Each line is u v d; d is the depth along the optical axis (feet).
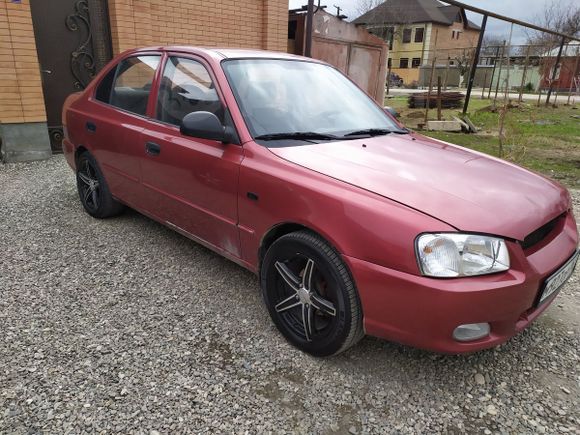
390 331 7.57
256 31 30.83
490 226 7.22
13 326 9.41
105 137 13.67
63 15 23.80
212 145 10.27
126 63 13.84
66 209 16.33
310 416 7.46
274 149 9.36
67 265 12.14
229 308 10.36
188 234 11.60
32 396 7.56
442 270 7.00
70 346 8.85
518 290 7.23
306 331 8.71
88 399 7.55
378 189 7.84
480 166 9.53
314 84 11.94
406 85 162.09
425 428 7.36
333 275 7.97
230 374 8.29
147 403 7.53
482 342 7.40
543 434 7.31
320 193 8.10
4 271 11.71
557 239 8.53
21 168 21.85
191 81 11.27
